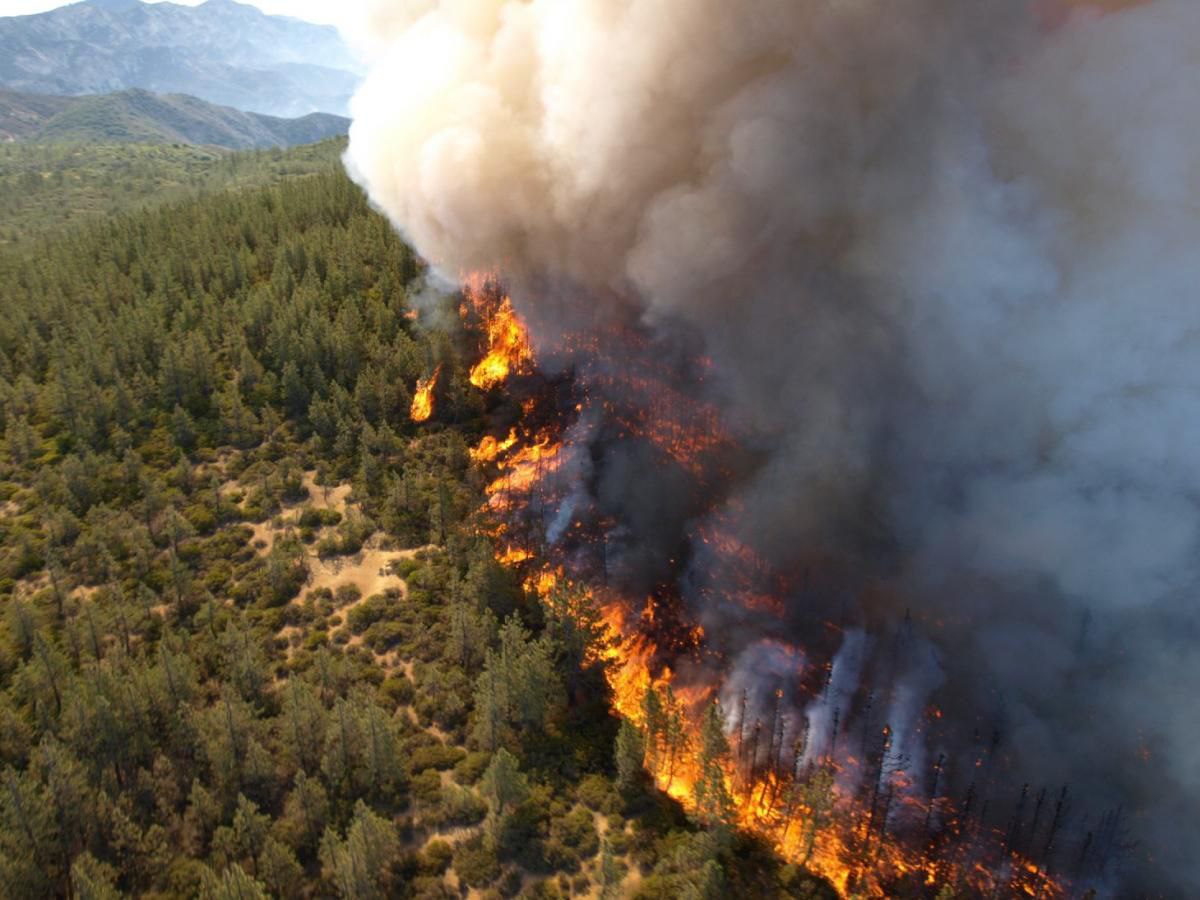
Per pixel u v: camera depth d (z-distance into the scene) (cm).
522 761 4591
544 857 4022
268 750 4434
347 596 5831
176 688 4684
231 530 6456
